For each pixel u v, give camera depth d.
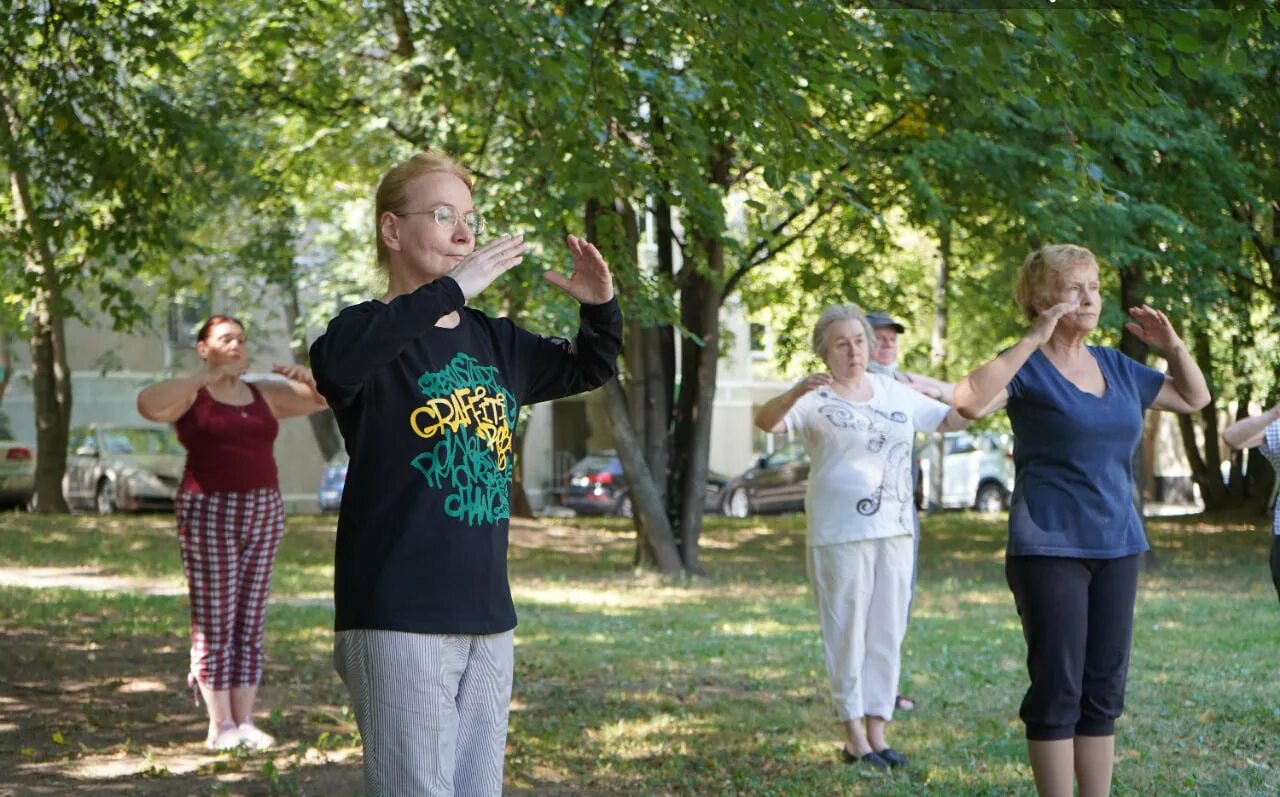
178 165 10.64
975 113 6.91
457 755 3.26
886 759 6.18
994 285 19.47
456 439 3.20
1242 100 13.69
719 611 12.73
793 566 17.91
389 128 16.20
